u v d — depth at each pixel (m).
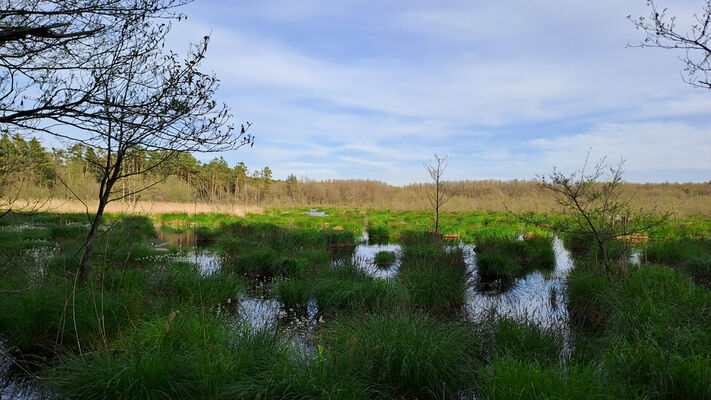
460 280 8.25
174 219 23.97
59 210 21.77
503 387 3.37
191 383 3.68
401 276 8.47
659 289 5.96
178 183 31.58
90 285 5.80
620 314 5.35
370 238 19.62
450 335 4.64
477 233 19.05
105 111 3.09
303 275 9.01
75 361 3.98
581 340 5.09
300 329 5.90
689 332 4.38
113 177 5.81
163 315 5.12
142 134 5.00
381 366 4.11
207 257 12.12
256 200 48.03
